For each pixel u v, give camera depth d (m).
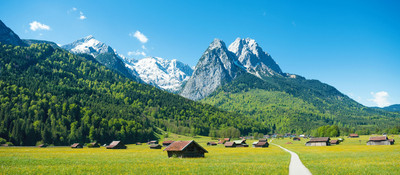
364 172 35.38
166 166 42.66
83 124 190.50
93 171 36.59
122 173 34.91
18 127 155.38
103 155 73.69
